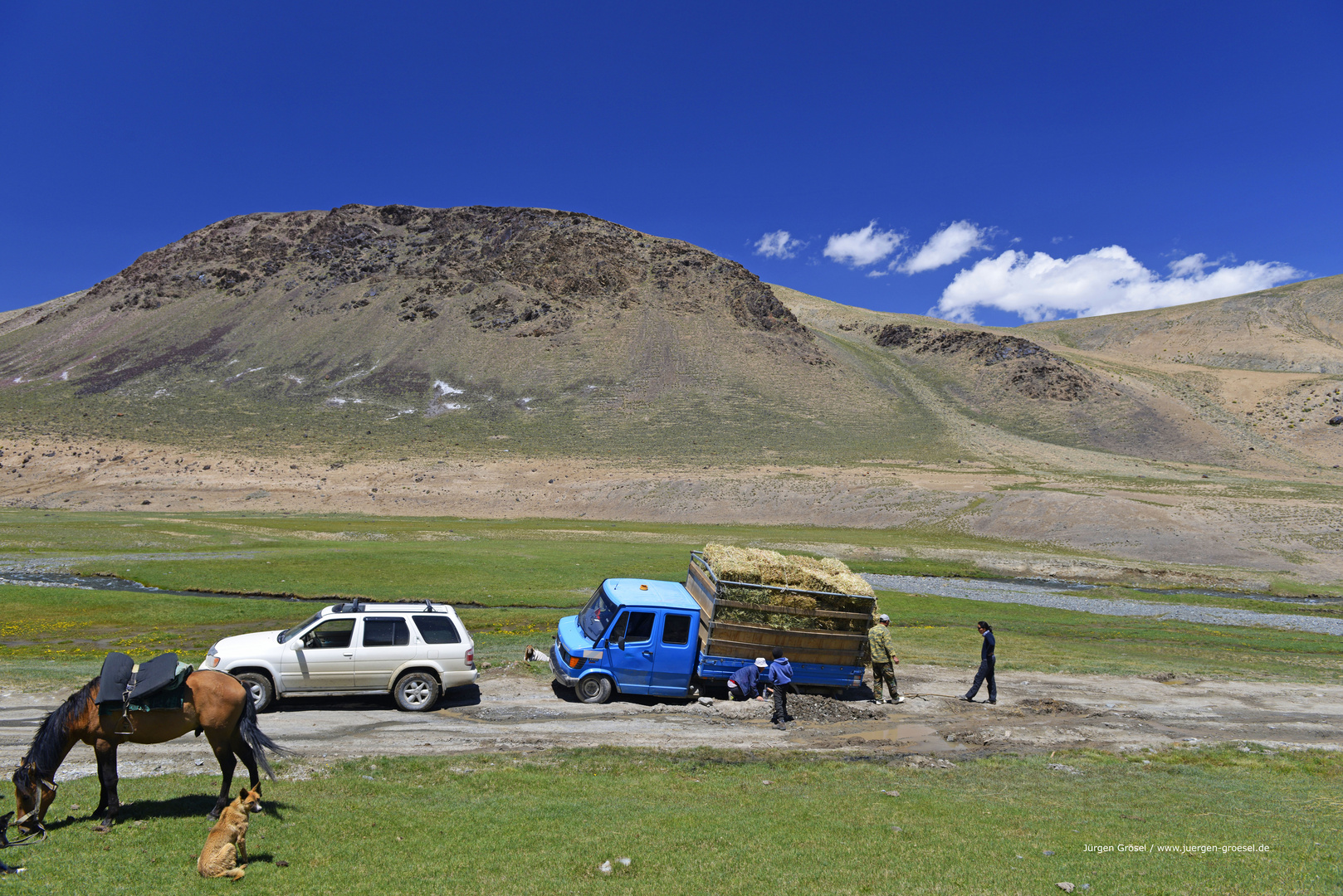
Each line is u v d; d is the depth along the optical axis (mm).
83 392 138750
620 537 63562
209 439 114875
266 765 8414
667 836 8234
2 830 7375
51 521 58688
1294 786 11656
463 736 12922
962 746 13766
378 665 14500
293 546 48531
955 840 8414
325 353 161500
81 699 8008
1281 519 63406
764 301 193000
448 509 88500
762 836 8344
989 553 55844
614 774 11000
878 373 173375
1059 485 85375
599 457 112938
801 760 12289
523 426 131750
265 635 14711
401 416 134250
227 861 6844
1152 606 40750
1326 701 18750
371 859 7355
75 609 28141
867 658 17000
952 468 103562
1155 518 64750
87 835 7695
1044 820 9344
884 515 78312
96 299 191875
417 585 35906
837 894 6789
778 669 14859
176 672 8141
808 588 16781
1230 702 18188
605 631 16125
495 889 6730
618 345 168875
